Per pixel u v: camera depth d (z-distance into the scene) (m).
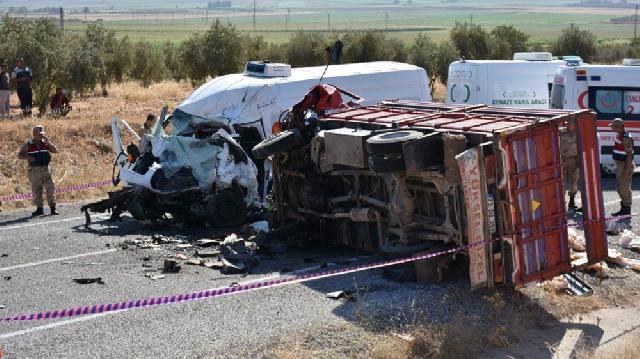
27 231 13.75
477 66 23.20
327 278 10.46
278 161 12.83
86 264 11.45
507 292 9.76
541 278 9.70
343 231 12.14
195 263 11.40
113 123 15.54
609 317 9.48
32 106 29.27
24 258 11.86
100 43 41.84
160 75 45.50
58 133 21.30
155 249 12.29
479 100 23.17
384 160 9.98
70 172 19.06
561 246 9.92
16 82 24.83
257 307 9.24
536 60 23.73
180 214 14.16
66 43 31.53
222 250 11.48
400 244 10.46
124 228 13.95
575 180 14.39
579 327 9.13
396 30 160.25
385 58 42.38
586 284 10.31
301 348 8.02
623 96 19.08
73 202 16.66
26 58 27.45
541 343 8.66
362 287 9.96
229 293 9.80
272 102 15.42
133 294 9.89
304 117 12.45
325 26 193.62
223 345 8.08
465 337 8.36
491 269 9.43
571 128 10.21
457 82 23.77
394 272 10.26
